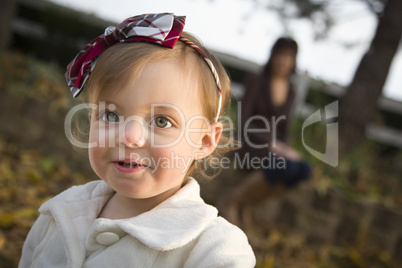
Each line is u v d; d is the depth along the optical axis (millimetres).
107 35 1217
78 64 1276
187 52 1198
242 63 7352
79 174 3912
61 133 4074
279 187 2898
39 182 3451
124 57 1136
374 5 4969
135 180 1125
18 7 6398
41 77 4531
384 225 3934
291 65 3033
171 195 1279
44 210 1304
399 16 4895
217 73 1304
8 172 3412
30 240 1378
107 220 1173
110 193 1358
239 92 6949
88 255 1204
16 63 4652
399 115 7539
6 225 2580
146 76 1117
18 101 4016
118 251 1155
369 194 4312
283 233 3736
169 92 1124
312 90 4738
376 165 5230
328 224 3885
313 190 3922
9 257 2254
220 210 2965
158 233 1148
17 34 6203
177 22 1201
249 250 1192
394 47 4918
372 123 5344
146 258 1136
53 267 1232
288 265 3127
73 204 1300
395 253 3904
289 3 4812
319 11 4918
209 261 1105
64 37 5953
